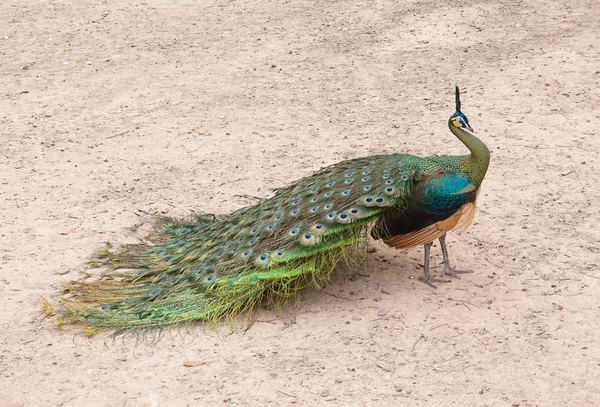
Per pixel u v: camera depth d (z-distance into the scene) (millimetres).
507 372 9523
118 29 24969
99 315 10641
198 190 14977
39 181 15602
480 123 17312
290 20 25062
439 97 18859
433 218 10625
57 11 26781
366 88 19672
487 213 13531
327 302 11109
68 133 17938
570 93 18484
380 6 25578
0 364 9992
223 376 9633
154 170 15953
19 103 19734
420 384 9359
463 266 11938
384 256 12320
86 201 14672
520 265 11914
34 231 13547
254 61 21891
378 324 10555
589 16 23359
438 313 10750
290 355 10000
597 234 12672
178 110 18938
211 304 10484
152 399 9258
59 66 22109
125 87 20500
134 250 12078
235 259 10656
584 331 10266
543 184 14492
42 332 10617
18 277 12039
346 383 9422
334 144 16719
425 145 16453
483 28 23000
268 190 14789
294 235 10477
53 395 9398
